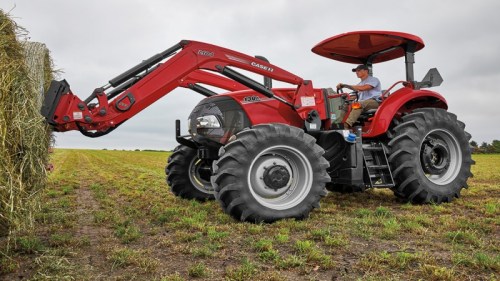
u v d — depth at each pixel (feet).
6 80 9.22
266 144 15.23
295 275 9.15
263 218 14.83
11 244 11.04
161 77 16.28
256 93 17.97
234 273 8.97
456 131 20.01
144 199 21.70
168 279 8.68
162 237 12.60
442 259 10.19
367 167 18.11
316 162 15.85
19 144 9.53
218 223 14.88
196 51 16.79
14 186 9.12
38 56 13.79
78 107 14.53
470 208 17.92
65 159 83.35
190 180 21.61
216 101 17.84
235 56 17.25
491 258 9.94
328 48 20.58
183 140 19.76
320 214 16.46
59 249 10.86
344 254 10.71
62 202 19.66
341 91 20.56
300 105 17.78
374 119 18.90
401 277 8.98
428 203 19.17
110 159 87.20
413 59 20.17
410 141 18.75
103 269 9.52
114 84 15.69
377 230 13.30
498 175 40.52
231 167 14.79
